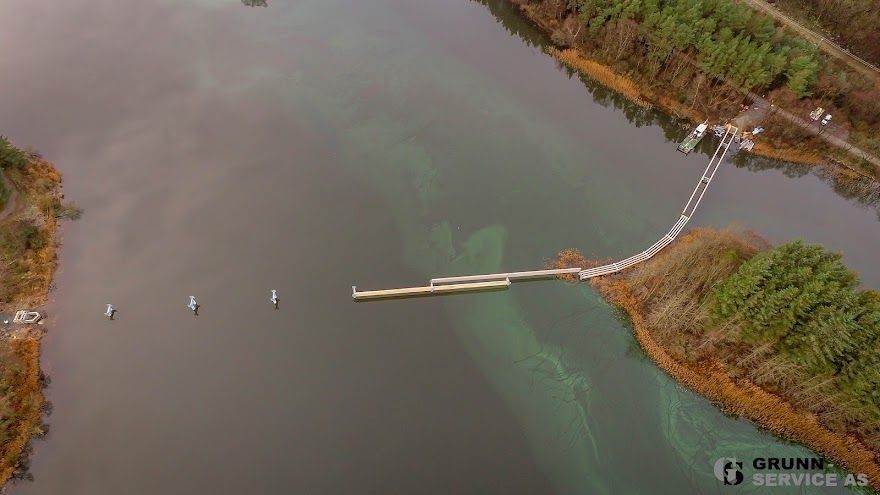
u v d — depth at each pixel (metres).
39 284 50.38
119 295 51.09
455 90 77.75
